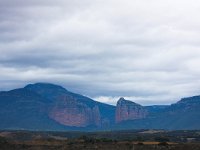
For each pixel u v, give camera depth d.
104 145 154.88
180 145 145.50
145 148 144.62
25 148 156.12
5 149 154.00
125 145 152.50
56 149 151.50
